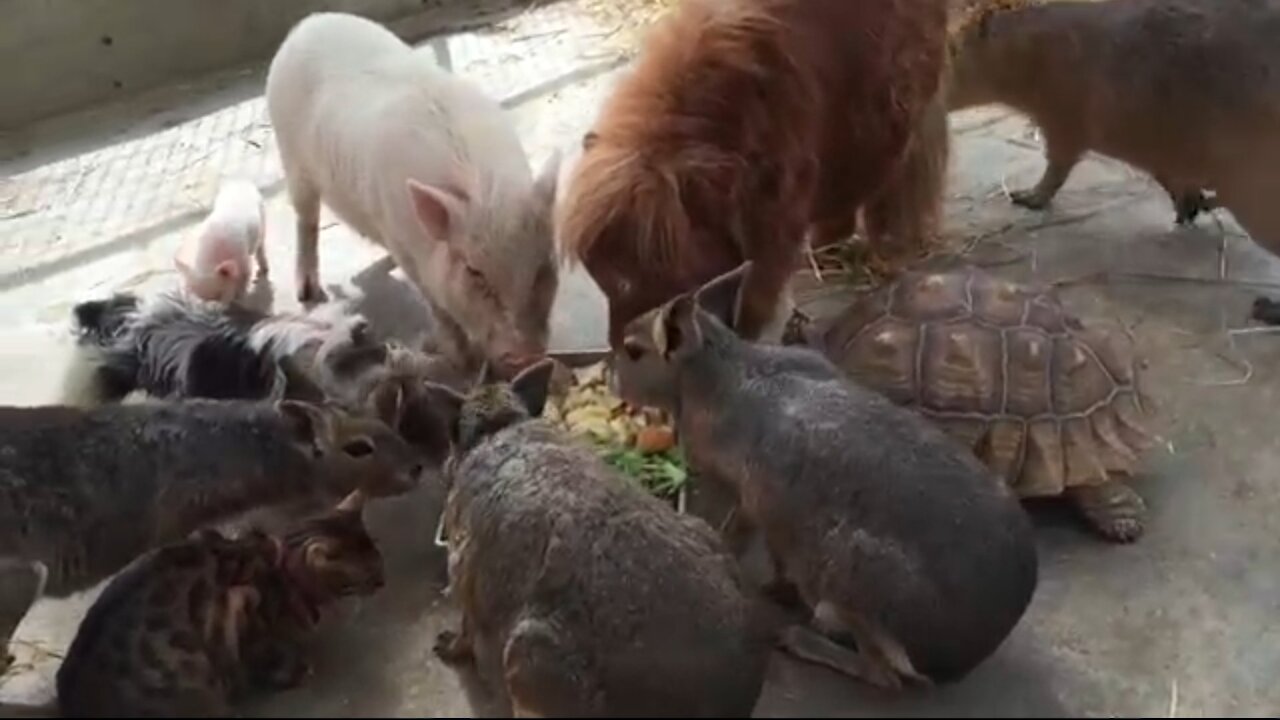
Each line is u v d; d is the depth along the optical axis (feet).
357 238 8.58
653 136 6.42
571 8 11.23
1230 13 7.65
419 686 5.73
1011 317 6.45
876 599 5.37
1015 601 5.38
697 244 6.38
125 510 5.89
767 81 6.59
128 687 5.20
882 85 7.14
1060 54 8.05
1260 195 7.77
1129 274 8.11
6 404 7.16
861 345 6.48
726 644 4.97
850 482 5.46
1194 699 5.65
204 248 7.65
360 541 5.82
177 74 10.88
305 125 7.57
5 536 5.73
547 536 5.21
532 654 5.06
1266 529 6.44
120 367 7.20
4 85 10.26
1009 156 9.27
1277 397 7.18
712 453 5.92
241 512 6.10
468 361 7.41
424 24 11.19
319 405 6.18
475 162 7.11
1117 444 6.33
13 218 8.91
